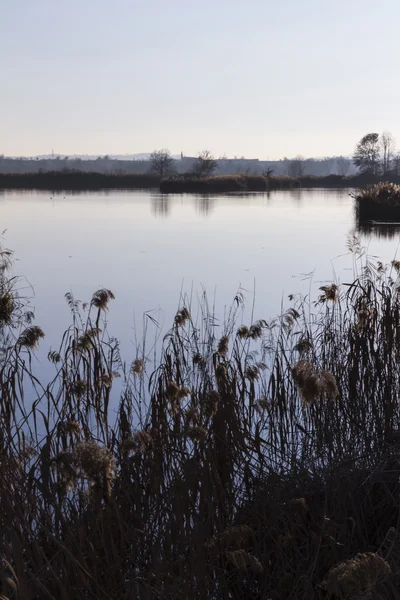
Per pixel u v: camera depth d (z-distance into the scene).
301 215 38.16
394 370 6.33
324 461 4.71
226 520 3.78
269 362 7.26
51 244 23.27
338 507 3.89
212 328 9.33
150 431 4.21
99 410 4.93
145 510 3.59
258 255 20.38
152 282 15.45
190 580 3.24
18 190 77.62
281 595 3.42
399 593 2.93
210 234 27.02
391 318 6.41
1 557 2.65
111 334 9.98
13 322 10.76
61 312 11.81
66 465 2.63
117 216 36.25
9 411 4.82
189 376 6.09
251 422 5.41
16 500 3.08
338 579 2.47
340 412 5.59
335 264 18.08
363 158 118.31
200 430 3.50
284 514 3.85
